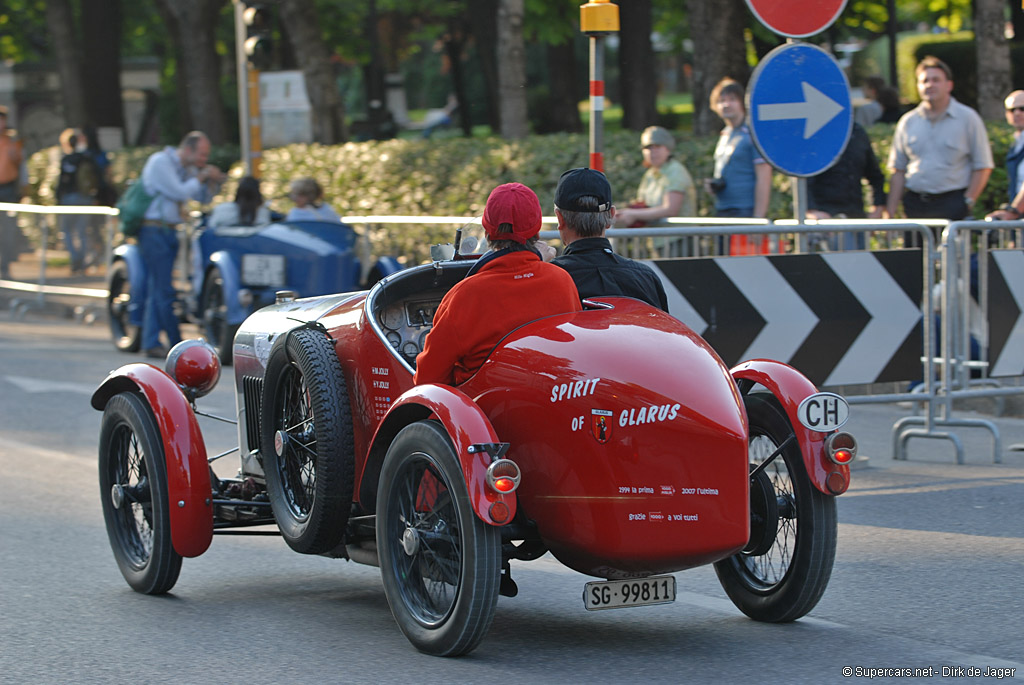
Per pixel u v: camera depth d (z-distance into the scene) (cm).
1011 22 3506
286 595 911
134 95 5609
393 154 2806
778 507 784
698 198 2311
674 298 1263
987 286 1374
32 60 5853
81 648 777
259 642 784
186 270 2183
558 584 935
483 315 741
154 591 902
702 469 676
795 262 1303
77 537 1082
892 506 1141
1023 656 738
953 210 1675
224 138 4022
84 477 1322
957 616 820
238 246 1972
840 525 1076
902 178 1728
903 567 943
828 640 771
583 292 790
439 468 705
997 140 2056
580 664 726
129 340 2214
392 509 750
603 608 709
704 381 688
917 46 3828
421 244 2092
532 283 748
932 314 1352
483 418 695
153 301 2142
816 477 757
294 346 837
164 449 874
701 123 2845
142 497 912
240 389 990
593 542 691
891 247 1403
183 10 3938
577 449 690
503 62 2792
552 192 2489
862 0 4078
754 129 1305
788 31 1301
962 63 3681
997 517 1093
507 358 726
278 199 2983
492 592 696
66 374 1991
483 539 691
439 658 740
